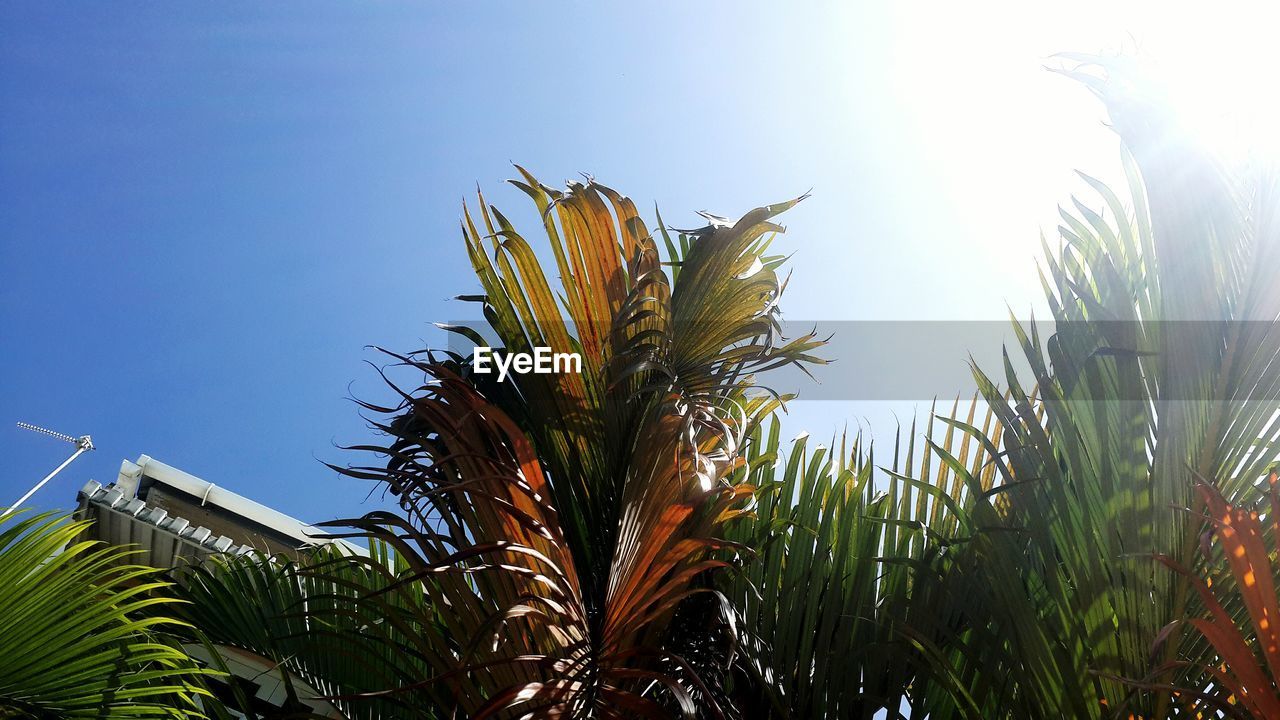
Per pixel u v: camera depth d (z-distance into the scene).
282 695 2.27
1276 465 1.61
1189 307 1.73
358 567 2.37
